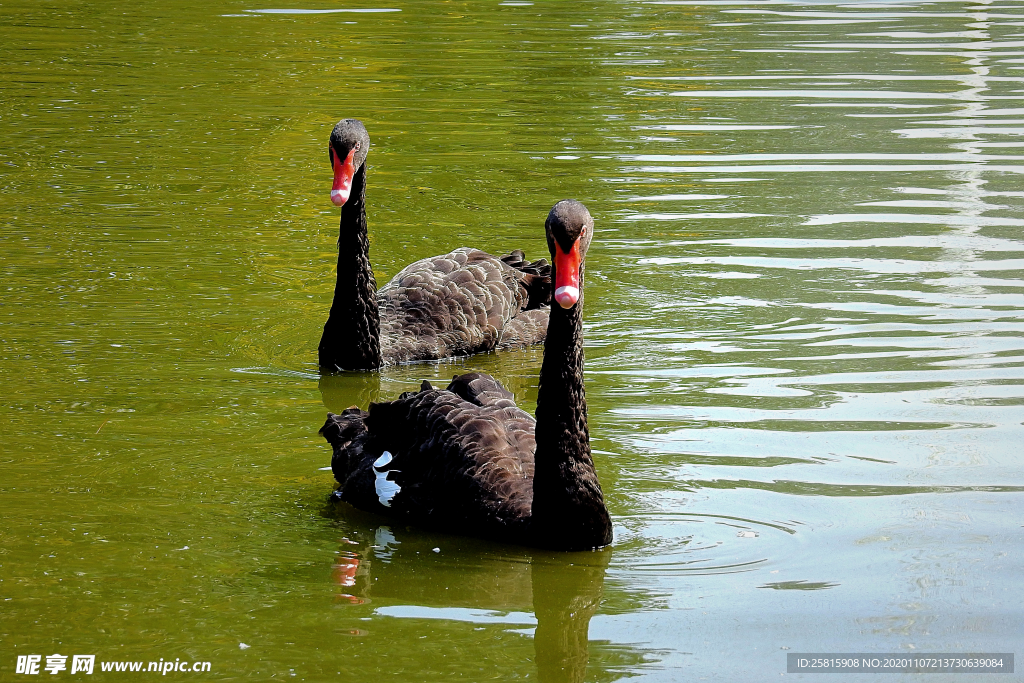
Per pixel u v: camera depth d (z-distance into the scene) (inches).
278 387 542.6
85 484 435.5
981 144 916.6
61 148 888.9
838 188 821.2
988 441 471.2
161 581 370.3
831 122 979.9
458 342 602.5
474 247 722.8
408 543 398.0
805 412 501.4
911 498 426.6
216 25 1300.4
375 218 773.3
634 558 387.9
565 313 377.7
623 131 959.0
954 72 1133.7
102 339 584.1
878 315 611.5
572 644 343.0
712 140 935.7
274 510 421.1
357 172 561.0
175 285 659.4
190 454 464.8
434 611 360.2
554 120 987.3
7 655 330.3
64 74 1088.8
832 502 423.8
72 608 354.9
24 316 607.5
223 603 360.2
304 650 338.0
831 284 655.8
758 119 989.2
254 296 649.6
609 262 691.4
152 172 844.6
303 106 1011.3
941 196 800.9
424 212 784.3
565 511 386.9
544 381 383.9
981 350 565.6
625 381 537.6
